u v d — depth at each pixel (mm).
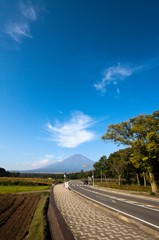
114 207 10828
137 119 21547
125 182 49875
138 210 9812
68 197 15906
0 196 20750
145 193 20938
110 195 19656
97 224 6449
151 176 19859
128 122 22266
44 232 6043
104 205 11672
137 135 21125
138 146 19375
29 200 17703
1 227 8859
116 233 5367
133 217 7973
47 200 15633
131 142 21438
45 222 7539
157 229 6059
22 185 41781
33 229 7270
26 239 6887
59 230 3971
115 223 6602
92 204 11523
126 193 21578
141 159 20188
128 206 11312
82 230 5691
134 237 5008
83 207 10367
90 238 4910
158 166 22531
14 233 7949
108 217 7641
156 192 19031
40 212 10359
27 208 13680
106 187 37219
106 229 5809
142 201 14250
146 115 20984
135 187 27141
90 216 7840
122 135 22734
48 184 48188
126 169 42156
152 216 8203
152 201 14391
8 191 25891
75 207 10375
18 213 11945
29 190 27609
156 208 10594
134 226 6188
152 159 19797
